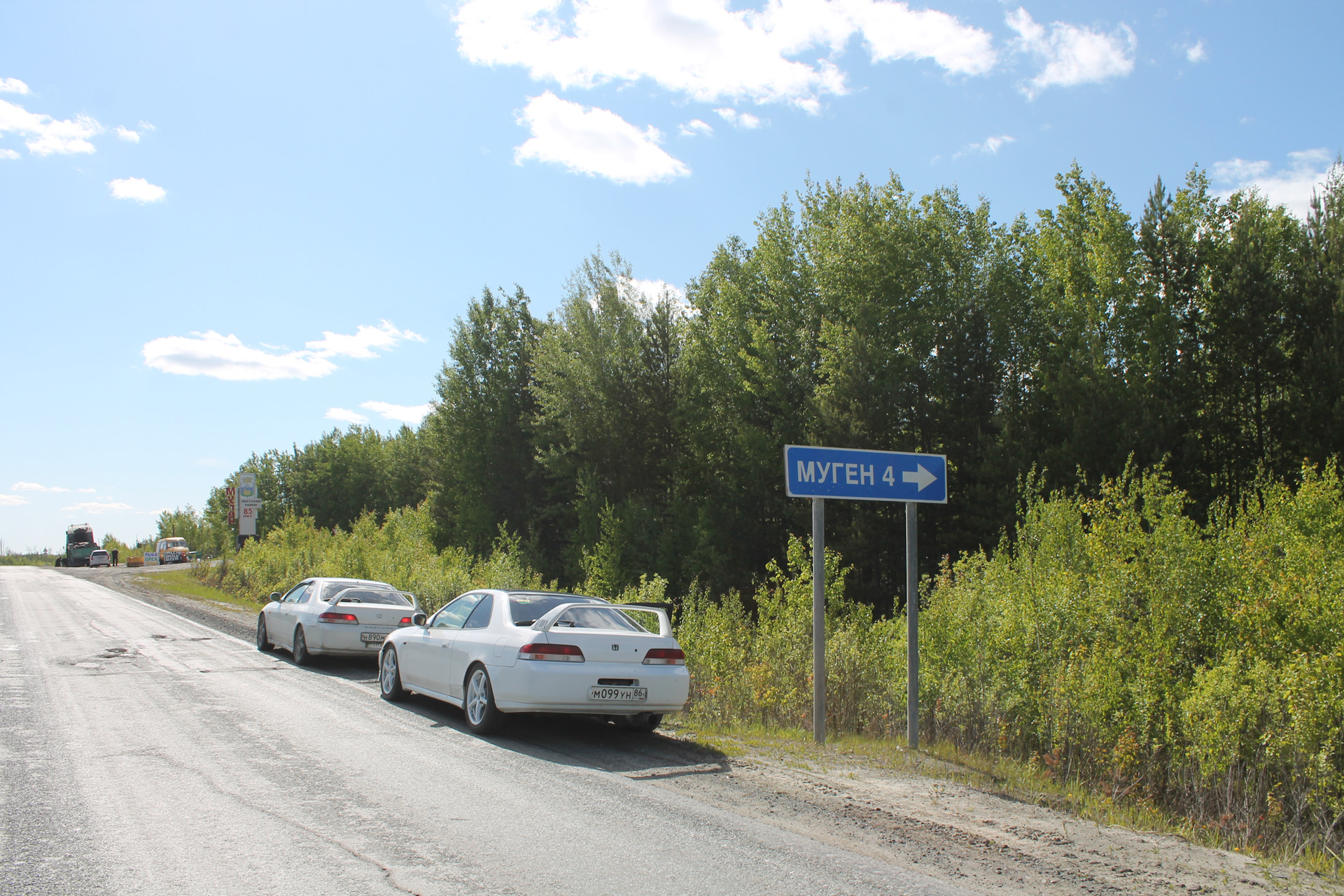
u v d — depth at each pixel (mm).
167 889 4125
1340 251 25094
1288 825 5613
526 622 8578
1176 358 28484
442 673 9227
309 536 38188
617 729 8961
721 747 8016
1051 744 7438
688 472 41938
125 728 8102
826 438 30719
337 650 13086
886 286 33562
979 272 34062
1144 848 5152
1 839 4848
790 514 31531
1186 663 7117
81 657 13648
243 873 4355
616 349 43031
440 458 56906
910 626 8203
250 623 21469
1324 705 5840
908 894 4254
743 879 4418
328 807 5594
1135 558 7730
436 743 7879
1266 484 8602
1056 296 33469
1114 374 28250
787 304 38094
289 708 9492
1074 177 33031
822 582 8508
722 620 12219
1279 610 6871
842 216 36156
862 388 30594
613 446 43188
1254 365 26359
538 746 7914
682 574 37219
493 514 51094
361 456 84250
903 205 34938
